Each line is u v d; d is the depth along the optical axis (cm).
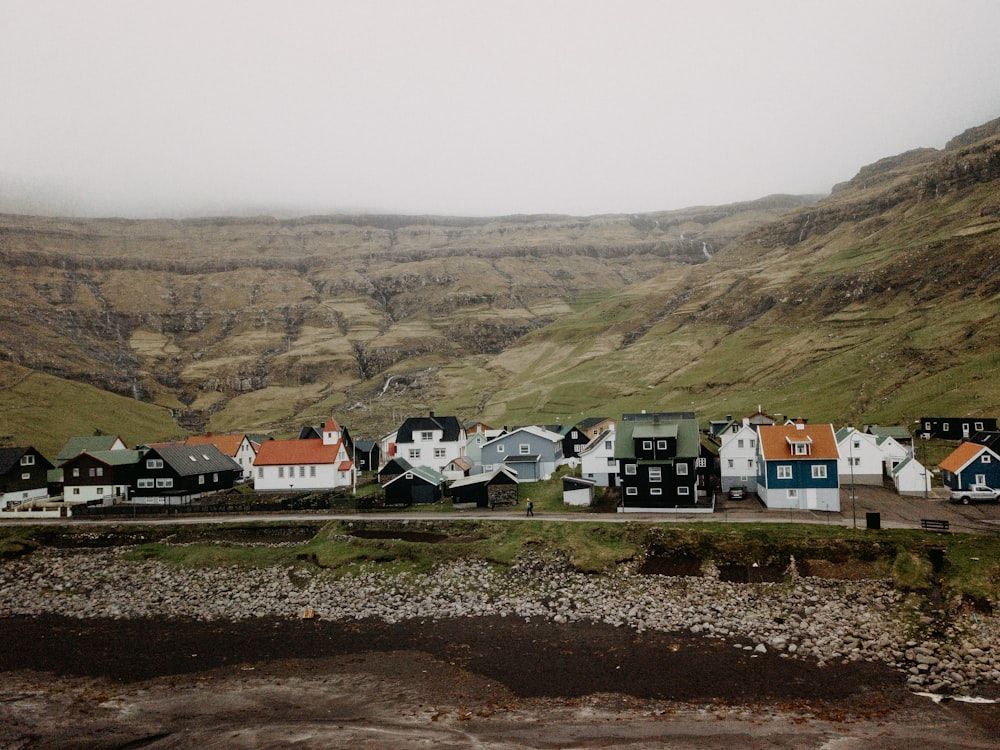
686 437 9362
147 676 5703
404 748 4441
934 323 18738
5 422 19788
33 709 5153
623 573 7288
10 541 9144
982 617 5772
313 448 12119
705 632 6084
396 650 6047
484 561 7800
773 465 9056
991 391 13975
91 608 7381
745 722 4609
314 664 5834
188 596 7581
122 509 10612
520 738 4522
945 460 9912
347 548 8275
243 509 10550
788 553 7200
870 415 14950
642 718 4725
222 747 4550
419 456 13288
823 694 4947
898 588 6384
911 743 4278
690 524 8038
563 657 5750
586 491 9681
